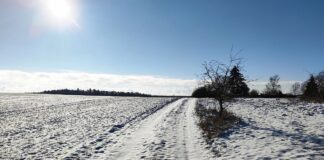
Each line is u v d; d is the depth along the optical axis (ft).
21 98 284.00
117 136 61.93
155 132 64.49
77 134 65.41
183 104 175.11
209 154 41.65
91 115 112.16
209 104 157.99
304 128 54.60
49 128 76.07
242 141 47.16
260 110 102.78
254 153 38.73
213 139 51.52
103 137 60.80
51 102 211.00
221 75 83.51
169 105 172.24
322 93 135.23
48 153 45.98
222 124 66.33
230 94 84.23
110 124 83.15
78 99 270.46
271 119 73.20
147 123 84.23
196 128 67.51
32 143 54.75
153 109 139.95
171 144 50.11
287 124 61.57
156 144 50.39
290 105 115.75
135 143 53.06
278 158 34.86
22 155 44.68
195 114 104.06
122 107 157.17
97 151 47.03
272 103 140.56
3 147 51.11
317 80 207.41
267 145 42.29
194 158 40.11
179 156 41.70
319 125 57.00
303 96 144.87
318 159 32.63
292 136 46.80
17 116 108.68
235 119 74.90
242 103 150.00
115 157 42.57
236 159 37.01
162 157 41.37
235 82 84.58
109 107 157.99
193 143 50.21
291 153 36.29
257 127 60.03
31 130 72.49
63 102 211.61
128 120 93.04
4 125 82.74
